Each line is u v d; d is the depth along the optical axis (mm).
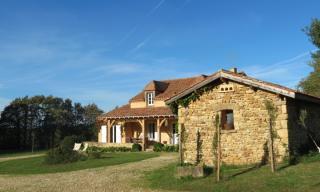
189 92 21016
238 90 20156
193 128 20922
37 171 24281
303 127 21141
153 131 42438
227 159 19906
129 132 43656
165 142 40562
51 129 77062
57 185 17562
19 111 72938
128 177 19094
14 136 70875
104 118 42594
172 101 21469
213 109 20547
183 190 15039
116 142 43219
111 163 25922
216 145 18703
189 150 20906
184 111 21234
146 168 22328
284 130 18938
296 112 20484
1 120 70250
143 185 16562
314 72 42031
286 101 19219
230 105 20203
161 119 40125
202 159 20531
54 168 25078
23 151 56000
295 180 14578
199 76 44625
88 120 88438
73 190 15969
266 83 19234
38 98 76812
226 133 20062
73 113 86062
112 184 17172
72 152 28219
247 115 19797
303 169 16406
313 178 14617
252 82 19516
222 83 20531
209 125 20578
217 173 16031
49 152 27922
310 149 21141
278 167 17516
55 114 78500
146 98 43938
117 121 42406
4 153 52188
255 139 19484
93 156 28766
